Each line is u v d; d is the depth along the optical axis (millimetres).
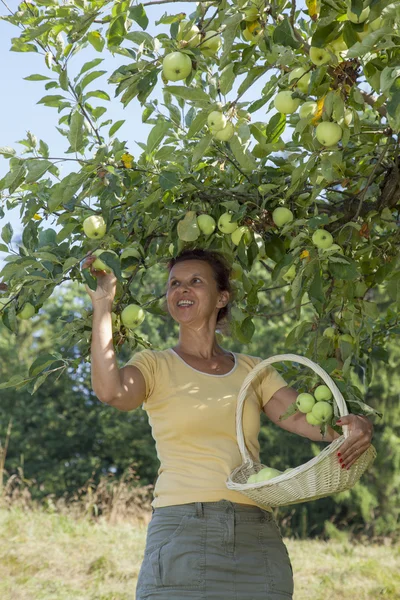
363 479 14078
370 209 3354
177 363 2680
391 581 6750
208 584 2373
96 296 2564
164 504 2484
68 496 20078
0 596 5660
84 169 2738
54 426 20953
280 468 16188
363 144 3043
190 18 2682
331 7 2318
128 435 20047
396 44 2240
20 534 7328
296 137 3232
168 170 2863
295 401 2662
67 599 5672
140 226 3066
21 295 2818
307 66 2568
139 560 6945
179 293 2816
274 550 2500
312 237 2836
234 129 2648
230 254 3066
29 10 2947
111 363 2500
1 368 20672
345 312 3363
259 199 3064
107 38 2645
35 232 2904
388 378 14047
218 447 2547
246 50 2691
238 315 3344
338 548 8992
